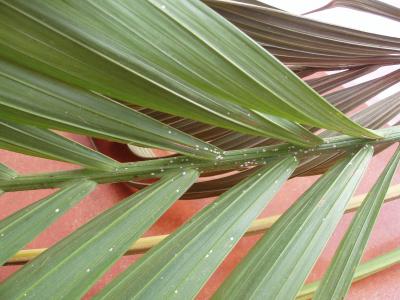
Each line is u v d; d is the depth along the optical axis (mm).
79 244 248
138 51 203
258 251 274
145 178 294
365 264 562
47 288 228
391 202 707
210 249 260
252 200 290
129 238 257
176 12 200
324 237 282
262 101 244
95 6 185
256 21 370
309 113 266
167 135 275
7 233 249
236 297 251
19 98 221
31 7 177
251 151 311
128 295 233
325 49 403
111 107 246
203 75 220
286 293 254
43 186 281
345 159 328
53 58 197
